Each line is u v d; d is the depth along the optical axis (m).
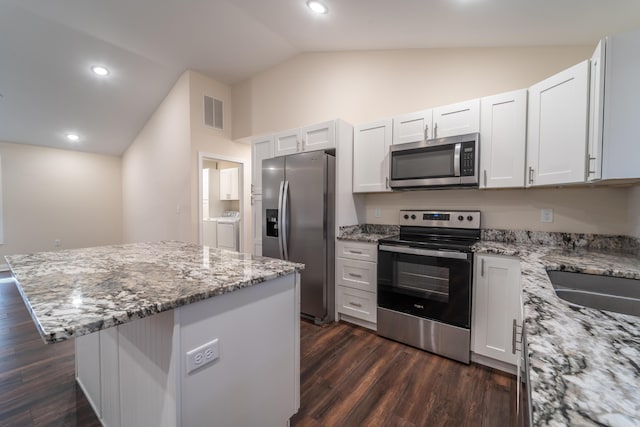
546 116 1.74
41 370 1.91
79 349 1.70
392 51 2.75
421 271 2.12
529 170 1.86
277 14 2.47
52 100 3.85
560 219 2.04
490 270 1.86
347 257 2.59
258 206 3.23
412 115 2.37
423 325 2.11
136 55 3.30
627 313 1.18
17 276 1.11
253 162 3.27
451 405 1.55
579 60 2.05
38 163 5.04
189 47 3.17
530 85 2.19
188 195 3.73
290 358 1.34
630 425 0.36
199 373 0.94
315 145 2.75
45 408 1.55
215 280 1.05
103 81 3.67
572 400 0.41
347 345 2.21
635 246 1.70
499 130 1.99
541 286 1.01
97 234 5.68
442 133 2.22
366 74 2.89
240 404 1.09
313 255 2.64
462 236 2.40
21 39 2.89
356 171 2.74
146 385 1.00
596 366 0.50
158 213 4.43
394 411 1.51
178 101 3.81
